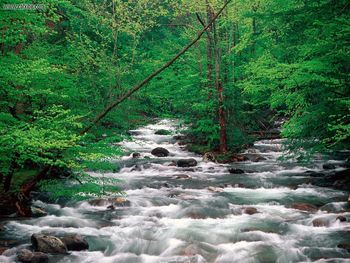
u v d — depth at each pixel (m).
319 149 14.41
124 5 19.73
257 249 8.97
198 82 22.77
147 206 12.52
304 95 14.07
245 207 12.01
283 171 18.06
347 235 9.76
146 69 22.41
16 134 9.14
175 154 22.69
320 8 11.78
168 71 23.52
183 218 11.28
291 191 14.34
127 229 10.30
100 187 11.94
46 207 12.09
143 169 18.64
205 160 20.72
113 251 9.03
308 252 8.78
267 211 11.83
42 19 11.54
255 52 23.27
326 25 11.18
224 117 21.69
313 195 13.66
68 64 16.55
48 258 8.38
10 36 10.62
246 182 15.91
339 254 8.67
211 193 14.17
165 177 16.97
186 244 9.27
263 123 27.45
